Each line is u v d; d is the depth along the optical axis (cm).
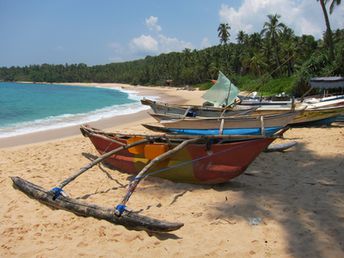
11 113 2464
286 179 728
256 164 846
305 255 426
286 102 1549
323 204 582
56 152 1016
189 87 8031
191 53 9781
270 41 5638
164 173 705
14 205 595
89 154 980
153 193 645
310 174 760
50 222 525
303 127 1445
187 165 679
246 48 7300
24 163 881
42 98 4522
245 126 1095
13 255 436
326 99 1603
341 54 2675
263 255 430
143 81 11756
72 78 16200
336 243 452
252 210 560
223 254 434
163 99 4347
